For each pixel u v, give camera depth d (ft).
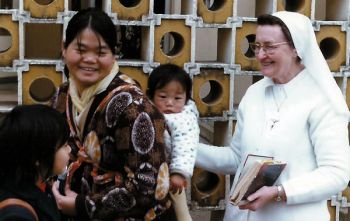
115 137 6.62
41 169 5.79
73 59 6.78
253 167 7.39
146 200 6.63
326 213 8.02
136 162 6.54
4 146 5.68
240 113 8.48
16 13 9.10
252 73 9.89
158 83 8.18
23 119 5.72
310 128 7.70
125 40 10.75
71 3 12.53
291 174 7.70
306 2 9.98
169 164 7.80
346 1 10.14
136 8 9.36
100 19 6.73
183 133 7.93
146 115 6.55
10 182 5.68
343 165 7.50
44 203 5.73
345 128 7.64
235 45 9.79
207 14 9.63
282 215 7.78
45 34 13.91
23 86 9.33
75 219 7.03
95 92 6.79
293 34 7.54
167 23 9.51
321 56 7.78
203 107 9.83
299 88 7.82
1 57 9.20
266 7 10.27
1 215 5.41
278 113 7.86
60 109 7.30
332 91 7.64
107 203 6.68
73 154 7.02
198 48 16.10
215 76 9.82
